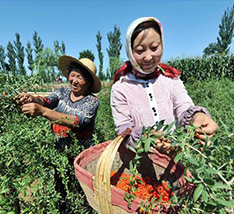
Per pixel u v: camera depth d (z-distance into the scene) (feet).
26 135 3.83
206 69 30.32
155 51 3.52
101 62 100.78
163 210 2.48
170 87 4.31
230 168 2.26
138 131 3.05
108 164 2.67
